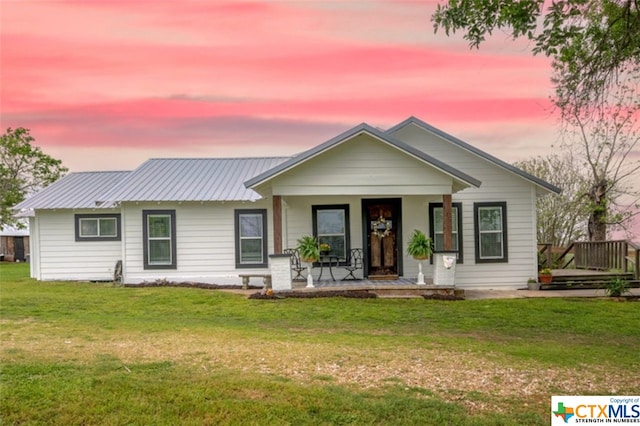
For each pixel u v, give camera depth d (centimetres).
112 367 601
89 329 876
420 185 1330
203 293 1408
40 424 433
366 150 1329
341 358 673
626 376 606
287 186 1322
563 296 1376
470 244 1563
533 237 1559
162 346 735
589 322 1004
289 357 675
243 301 1260
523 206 1565
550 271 1527
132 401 484
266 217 1633
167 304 1223
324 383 560
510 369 630
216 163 1972
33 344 731
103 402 479
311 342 784
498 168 1566
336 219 1568
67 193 1867
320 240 1568
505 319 1034
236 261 1633
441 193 1327
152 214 1630
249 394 513
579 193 2309
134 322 970
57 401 478
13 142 3512
